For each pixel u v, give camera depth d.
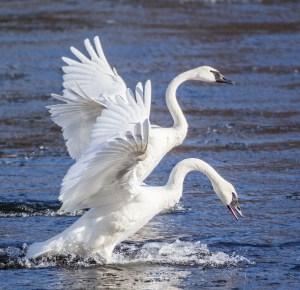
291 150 18.17
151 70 26.19
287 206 14.10
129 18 35.59
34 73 25.73
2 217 13.41
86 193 10.80
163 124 20.23
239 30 33.34
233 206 11.88
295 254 11.79
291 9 37.91
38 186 15.18
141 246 12.04
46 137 19.14
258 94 23.80
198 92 24.19
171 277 10.80
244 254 11.77
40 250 11.09
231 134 19.59
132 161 10.35
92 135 10.34
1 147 18.20
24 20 34.94
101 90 13.23
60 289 10.26
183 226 13.05
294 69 27.02
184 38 31.61
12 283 10.46
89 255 11.29
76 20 34.88
